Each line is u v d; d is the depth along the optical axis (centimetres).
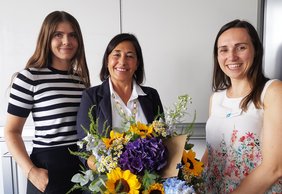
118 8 163
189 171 72
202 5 160
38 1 166
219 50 99
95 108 112
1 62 172
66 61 135
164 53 165
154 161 69
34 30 168
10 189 183
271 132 83
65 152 127
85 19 165
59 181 123
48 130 126
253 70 95
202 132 171
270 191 91
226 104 103
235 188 92
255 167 90
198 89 167
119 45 118
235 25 96
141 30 164
